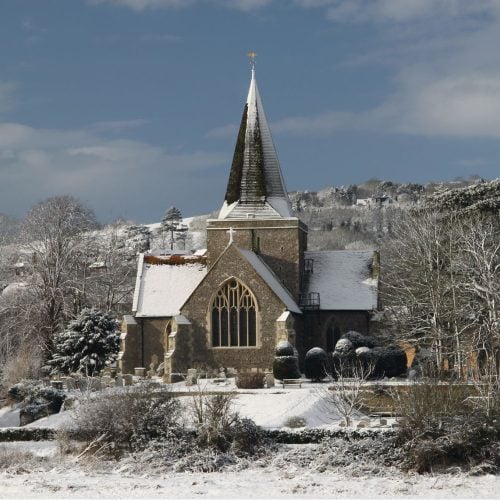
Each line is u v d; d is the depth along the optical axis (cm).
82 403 6231
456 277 8481
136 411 5631
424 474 5025
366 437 5469
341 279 10019
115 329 9781
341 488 4694
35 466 5428
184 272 10150
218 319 9219
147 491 4697
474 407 5262
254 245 9956
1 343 10462
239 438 5512
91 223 11706
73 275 10644
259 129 10206
